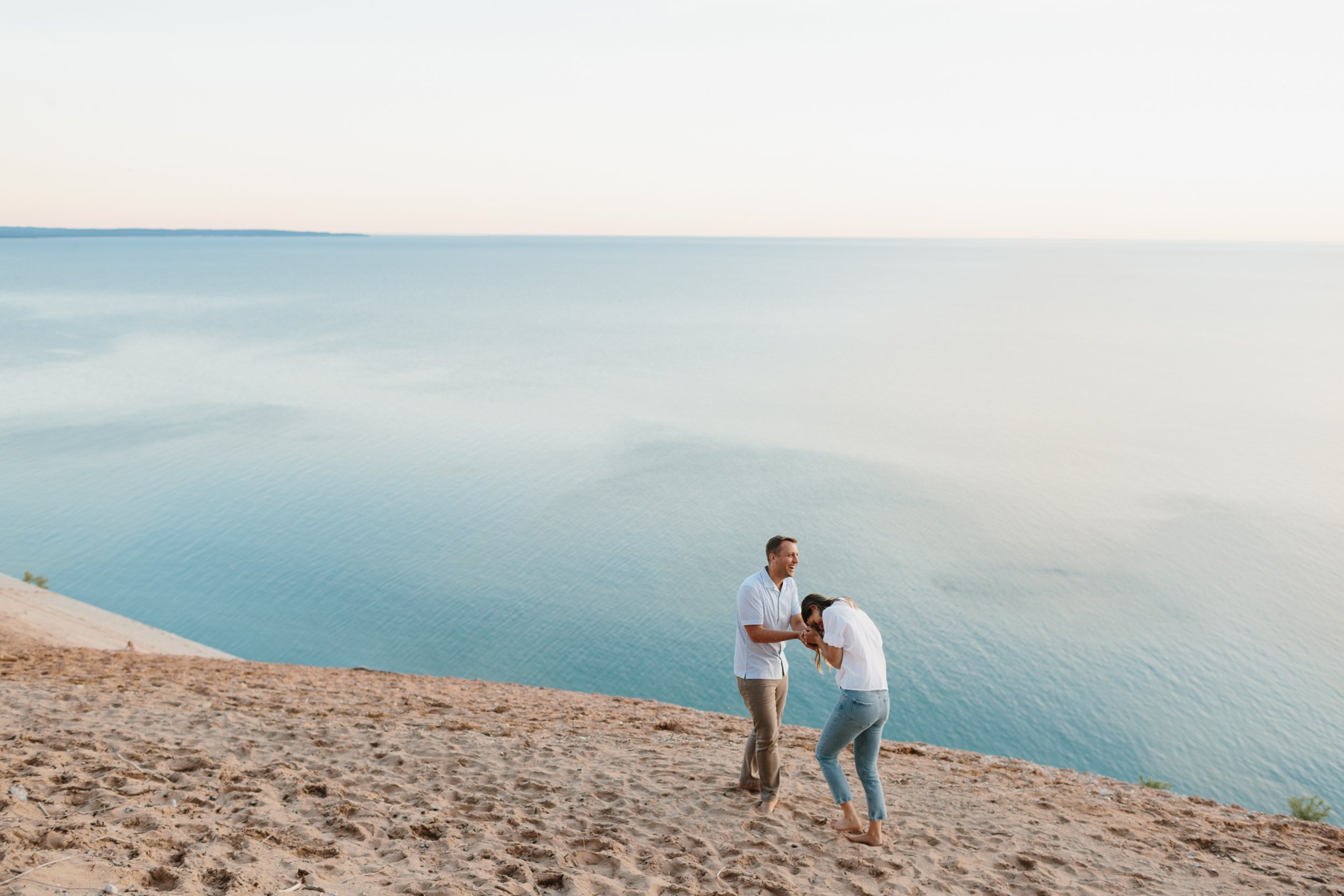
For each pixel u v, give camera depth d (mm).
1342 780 32312
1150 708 37000
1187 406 113750
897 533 61000
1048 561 55750
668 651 41906
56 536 58781
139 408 101188
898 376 135125
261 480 73250
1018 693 37875
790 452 85812
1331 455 86688
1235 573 54219
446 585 50375
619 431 94562
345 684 12047
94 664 12164
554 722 9531
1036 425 101125
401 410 103438
